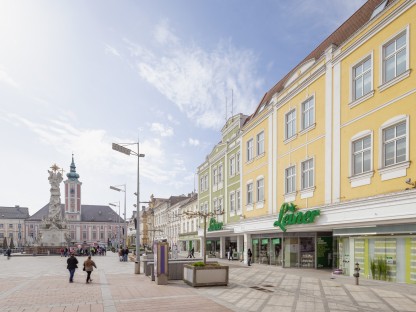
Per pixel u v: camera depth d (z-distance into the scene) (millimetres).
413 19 14336
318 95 20578
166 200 74562
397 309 10805
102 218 119875
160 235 75438
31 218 114188
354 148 17609
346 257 18891
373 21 16438
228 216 35469
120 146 25672
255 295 13656
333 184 18734
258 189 28641
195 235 50156
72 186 114562
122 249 40062
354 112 17484
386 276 16000
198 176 47594
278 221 23062
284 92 24688
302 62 23922
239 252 33312
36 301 13055
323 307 11289
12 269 28234
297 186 22391
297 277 18859
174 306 11812
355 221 16469
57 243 58562
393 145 15195
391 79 15180
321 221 19031
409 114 14250
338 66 18859
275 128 25609
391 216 14344
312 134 21000
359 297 12734
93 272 24828
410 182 13781
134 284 17594
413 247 14648
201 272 16156
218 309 11234
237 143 33625
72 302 12781
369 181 16172
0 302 12922
